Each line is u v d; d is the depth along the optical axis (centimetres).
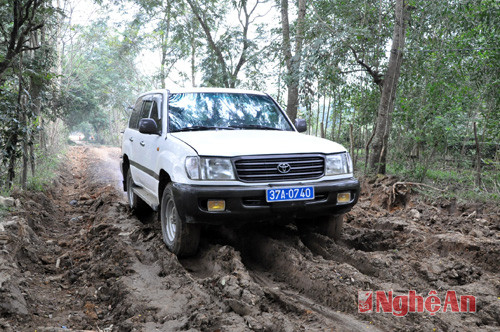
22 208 641
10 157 743
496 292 378
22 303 347
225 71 1759
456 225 611
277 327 303
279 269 436
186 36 2134
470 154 1213
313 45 1028
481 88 1000
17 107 744
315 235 511
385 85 994
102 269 443
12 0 661
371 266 433
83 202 900
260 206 430
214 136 476
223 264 425
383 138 1002
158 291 381
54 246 551
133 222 645
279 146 457
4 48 779
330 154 473
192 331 300
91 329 333
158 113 562
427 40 1134
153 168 541
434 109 944
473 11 941
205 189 420
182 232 449
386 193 799
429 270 430
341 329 307
